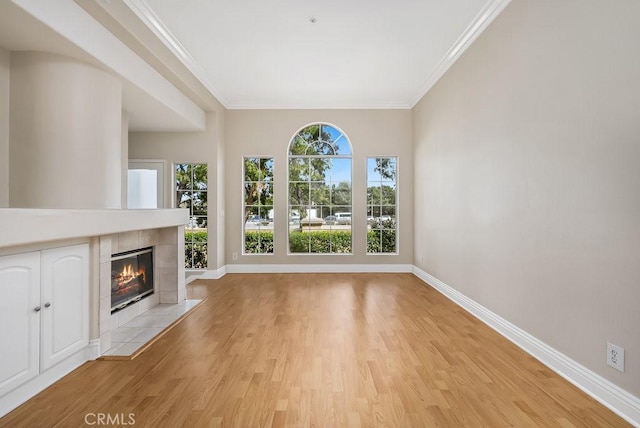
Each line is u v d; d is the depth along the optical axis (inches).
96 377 93.7
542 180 103.2
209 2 128.9
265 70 191.2
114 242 131.6
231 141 249.6
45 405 80.0
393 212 253.4
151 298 158.9
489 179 135.7
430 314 151.6
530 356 107.4
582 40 87.3
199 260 240.1
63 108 118.3
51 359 89.0
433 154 203.8
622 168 76.2
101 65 125.0
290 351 111.4
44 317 86.9
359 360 104.5
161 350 112.4
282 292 193.0
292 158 254.5
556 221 97.2
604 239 81.0
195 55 173.0
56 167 117.8
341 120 250.1
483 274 141.5
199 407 79.2
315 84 212.7
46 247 87.5
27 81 115.0
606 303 80.6
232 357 106.8
